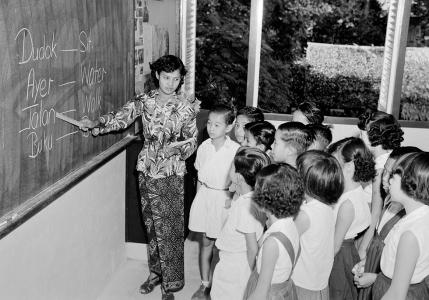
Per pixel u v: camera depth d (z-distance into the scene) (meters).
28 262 2.15
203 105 4.98
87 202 2.85
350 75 4.80
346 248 2.49
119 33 3.22
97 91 2.87
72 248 2.67
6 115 1.88
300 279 2.21
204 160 3.13
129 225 3.70
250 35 4.76
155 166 3.08
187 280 3.53
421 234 1.83
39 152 2.18
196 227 3.16
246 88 4.89
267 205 1.94
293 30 4.75
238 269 2.46
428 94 4.72
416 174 1.88
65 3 2.37
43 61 2.16
